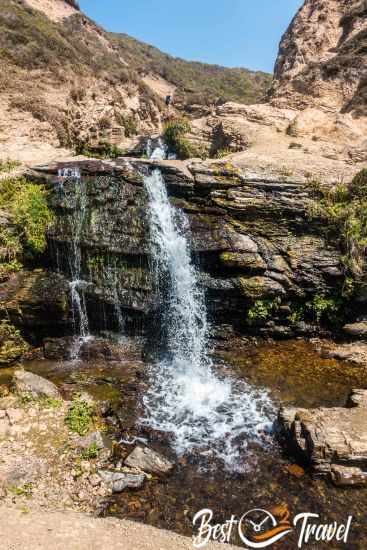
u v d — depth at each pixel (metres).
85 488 5.41
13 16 26.45
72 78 24.89
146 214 11.14
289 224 11.54
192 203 11.91
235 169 12.31
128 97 31.47
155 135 25.14
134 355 9.77
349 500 5.46
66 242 10.55
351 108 22.12
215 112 24.00
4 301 9.71
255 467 6.13
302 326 10.81
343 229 11.15
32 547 3.93
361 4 26.33
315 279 10.73
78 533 4.36
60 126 19.86
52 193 11.48
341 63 23.66
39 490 5.24
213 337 10.66
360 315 10.73
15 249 10.40
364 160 17.94
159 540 4.50
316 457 5.85
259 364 9.53
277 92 25.75
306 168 13.47
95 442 6.19
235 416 7.49
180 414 7.54
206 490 5.63
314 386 8.52
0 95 18.84
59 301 9.94
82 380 8.59
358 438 6.00
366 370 9.09
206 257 10.83
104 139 23.58
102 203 11.04
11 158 14.89
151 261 10.63
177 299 10.67
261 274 10.70
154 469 5.91
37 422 6.49
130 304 10.05
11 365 9.32
